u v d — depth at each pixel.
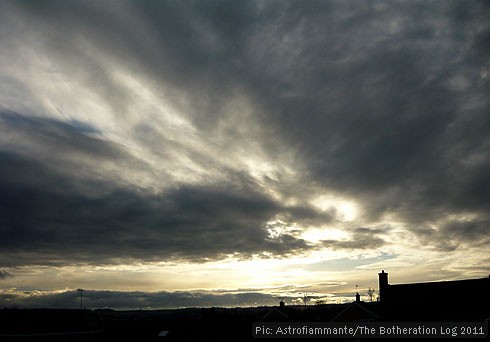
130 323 61.50
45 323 56.69
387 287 48.31
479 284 43.44
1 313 59.25
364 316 48.94
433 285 46.03
